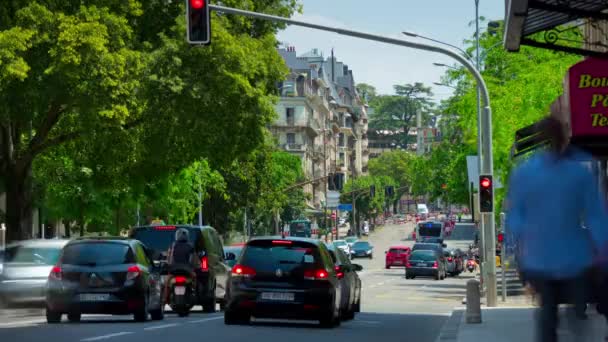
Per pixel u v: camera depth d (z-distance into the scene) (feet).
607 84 94.94
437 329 111.34
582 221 44.27
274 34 221.66
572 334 52.70
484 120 155.63
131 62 189.98
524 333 96.17
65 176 258.98
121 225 315.17
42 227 291.79
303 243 108.06
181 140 202.80
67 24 181.68
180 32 197.06
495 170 241.55
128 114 188.14
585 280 43.83
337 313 110.83
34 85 182.60
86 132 190.08
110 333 88.58
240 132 204.74
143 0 203.21
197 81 197.57
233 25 212.02
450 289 273.95
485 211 155.43
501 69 302.25
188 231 141.90
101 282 109.70
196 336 86.74
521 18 82.64
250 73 202.90
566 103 96.73
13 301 142.72
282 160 529.04
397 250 459.73
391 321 129.29
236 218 428.56
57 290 109.60
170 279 132.26
